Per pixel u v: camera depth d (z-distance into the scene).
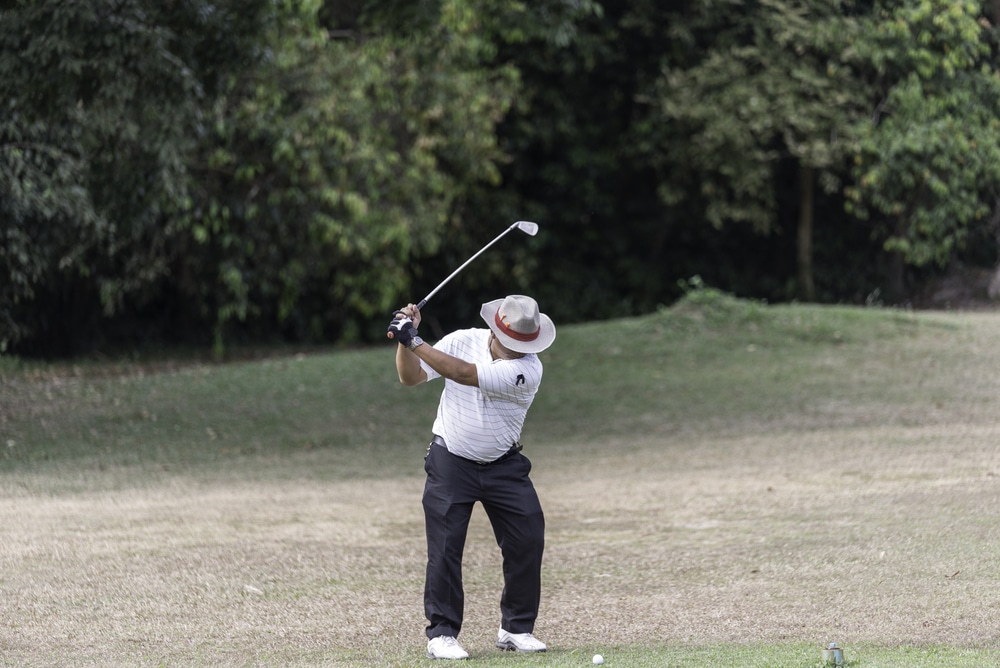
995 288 66.44
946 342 49.28
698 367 47.22
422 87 57.62
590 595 17.17
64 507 25.28
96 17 29.97
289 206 55.16
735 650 13.65
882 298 69.50
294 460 33.81
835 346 49.28
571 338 52.25
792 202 70.88
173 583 18.03
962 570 17.31
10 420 38.28
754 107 61.06
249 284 56.78
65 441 35.62
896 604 15.73
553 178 68.06
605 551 20.20
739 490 26.11
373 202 56.56
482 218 67.69
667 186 66.69
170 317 61.69
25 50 30.02
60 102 30.83
